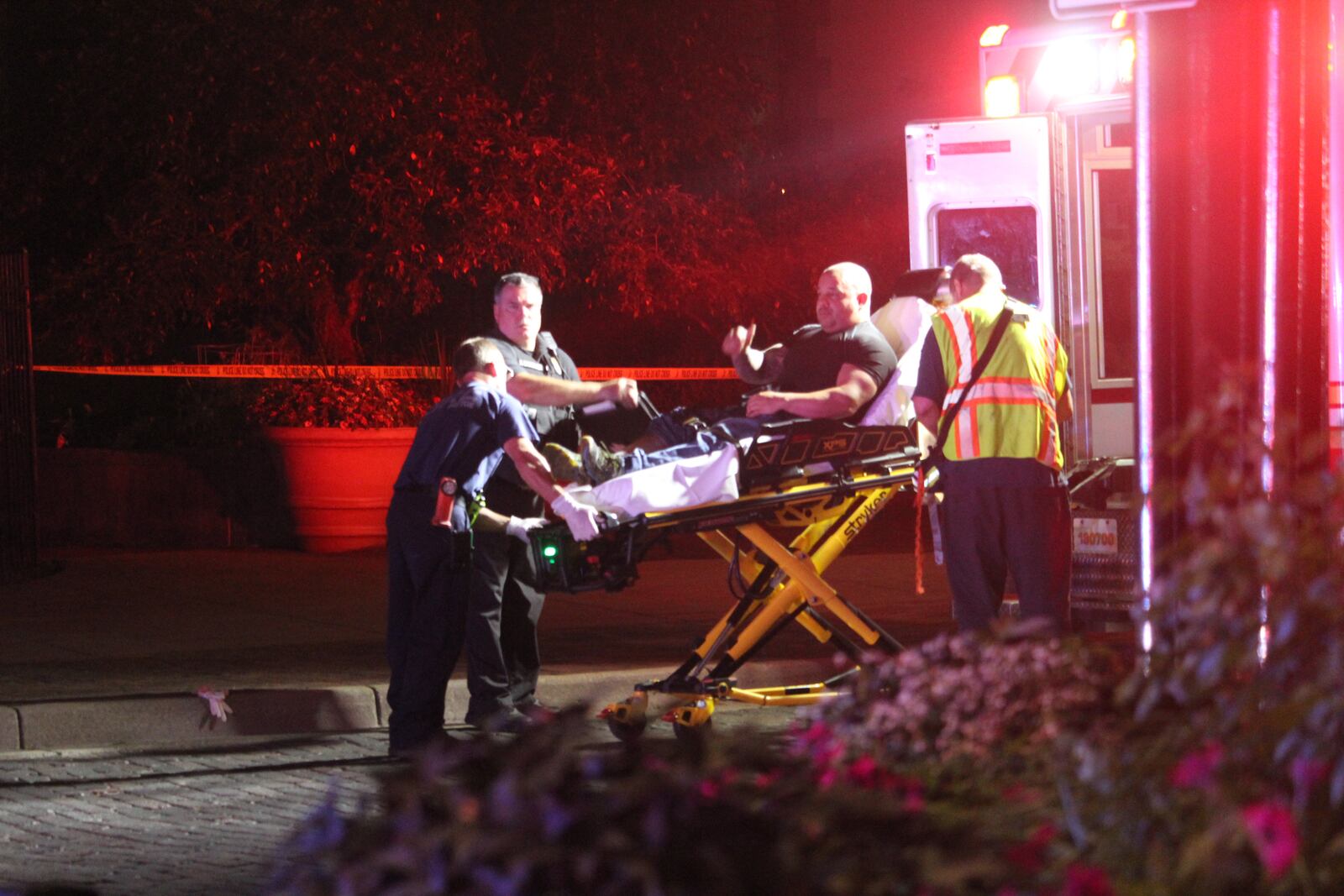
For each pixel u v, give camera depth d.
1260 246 7.69
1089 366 13.88
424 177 19.89
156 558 18.61
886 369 9.71
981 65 13.01
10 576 16.69
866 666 5.44
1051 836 3.55
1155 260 7.82
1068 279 12.99
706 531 9.42
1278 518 4.00
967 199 12.88
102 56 19.73
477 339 9.74
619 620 13.87
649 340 25.62
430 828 3.25
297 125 19.17
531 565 10.22
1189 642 4.09
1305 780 3.54
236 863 7.22
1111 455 14.28
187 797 8.60
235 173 19.83
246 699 10.31
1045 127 12.69
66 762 9.50
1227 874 3.32
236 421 19.88
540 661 11.80
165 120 19.67
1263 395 7.58
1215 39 7.71
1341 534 4.11
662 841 3.04
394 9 19.58
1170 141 7.79
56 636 13.09
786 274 24.42
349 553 19.08
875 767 3.85
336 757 9.58
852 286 9.76
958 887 3.11
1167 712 4.45
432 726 9.52
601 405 9.71
